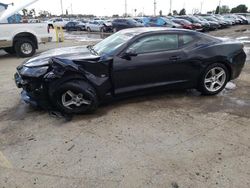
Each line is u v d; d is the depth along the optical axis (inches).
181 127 154.8
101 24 1177.4
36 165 121.3
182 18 1012.5
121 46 175.8
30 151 132.8
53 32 487.2
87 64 164.9
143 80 183.5
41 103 174.9
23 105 194.2
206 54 195.2
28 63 179.2
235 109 181.0
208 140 139.8
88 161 123.3
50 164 121.7
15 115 176.6
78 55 179.6
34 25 442.3
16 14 523.2
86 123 162.1
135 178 110.9
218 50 199.2
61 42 671.1
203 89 203.6
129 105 188.9
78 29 1339.8
